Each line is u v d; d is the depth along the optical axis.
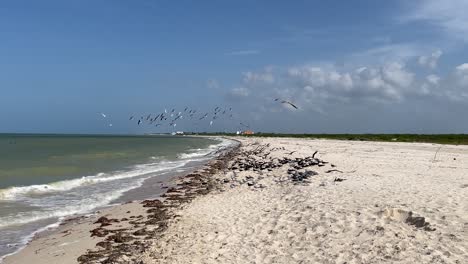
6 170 25.48
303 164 25.77
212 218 13.02
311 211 12.37
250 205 14.56
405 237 9.35
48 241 11.12
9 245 10.77
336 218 11.24
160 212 14.41
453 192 14.10
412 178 18.34
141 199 17.50
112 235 11.49
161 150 54.78
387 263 8.09
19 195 17.64
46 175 24.09
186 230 11.80
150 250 10.10
